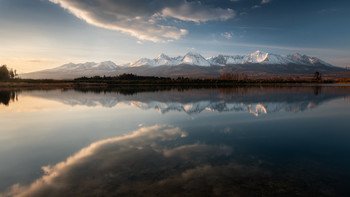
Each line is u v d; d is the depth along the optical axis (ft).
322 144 30.25
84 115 57.31
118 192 17.16
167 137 34.09
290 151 27.17
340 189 17.46
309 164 22.84
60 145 30.63
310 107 68.59
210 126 42.24
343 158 24.66
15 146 30.48
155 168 21.67
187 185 18.11
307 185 18.16
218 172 20.70
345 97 100.68
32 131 39.65
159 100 94.53
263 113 57.88
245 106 71.72
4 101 96.48
